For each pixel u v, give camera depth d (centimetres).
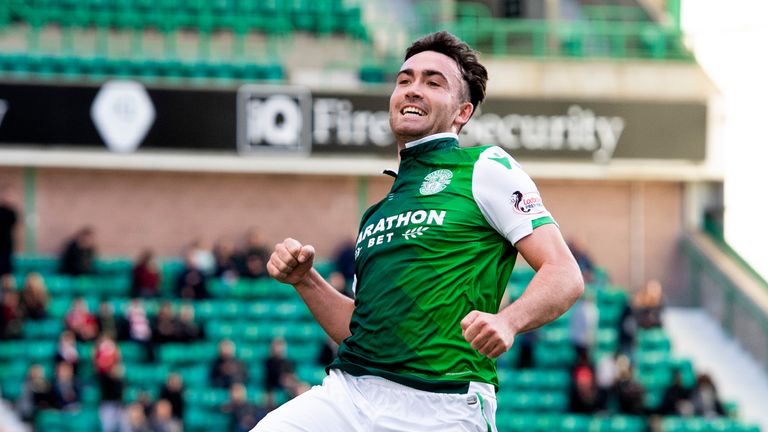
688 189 3319
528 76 3206
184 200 3159
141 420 2378
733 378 2981
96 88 3038
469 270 656
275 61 3222
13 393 2580
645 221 3303
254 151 3075
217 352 2698
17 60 3053
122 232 3131
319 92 3094
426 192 671
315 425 657
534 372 2723
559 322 2828
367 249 677
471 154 674
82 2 3189
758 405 2888
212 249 3159
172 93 3056
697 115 3234
